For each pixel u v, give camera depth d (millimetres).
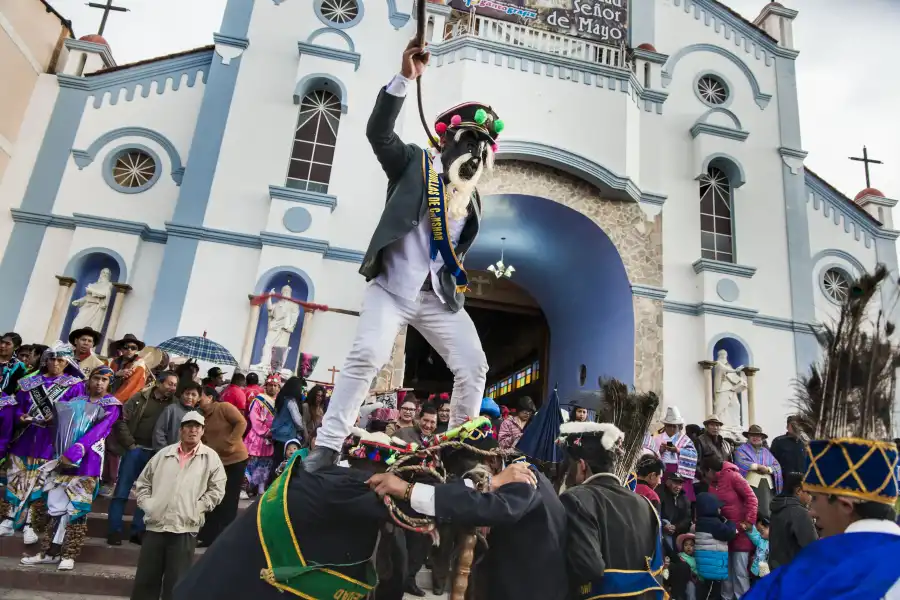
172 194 12133
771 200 14180
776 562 4676
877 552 1913
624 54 13414
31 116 12234
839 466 2123
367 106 12711
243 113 12367
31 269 11398
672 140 14164
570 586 2797
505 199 12688
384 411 7285
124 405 6445
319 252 11602
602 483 3004
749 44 15219
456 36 12898
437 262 2881
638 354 12195
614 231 12727
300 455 2555
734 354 13078
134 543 6215
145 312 11336
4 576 5293
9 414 5793
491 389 21672
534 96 12430
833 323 2529
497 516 2268
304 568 2258
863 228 14672
